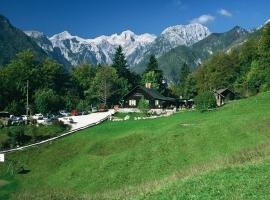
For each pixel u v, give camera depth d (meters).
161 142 71.00
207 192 33.97
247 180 35.28
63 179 69.19
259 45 157.00
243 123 70.25
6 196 65.19
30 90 175.25
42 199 48.66
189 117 97.88
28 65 187.12
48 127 110.25
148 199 36.16
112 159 69.44
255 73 152.00
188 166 57.72
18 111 153.62
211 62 193.38
